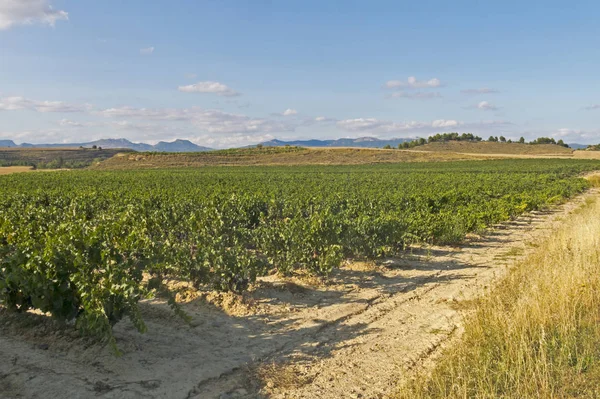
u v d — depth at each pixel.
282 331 8.86
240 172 72.06
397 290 11.63
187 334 8.50
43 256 7.48
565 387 5.93
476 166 83.38
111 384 6.44
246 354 7.77
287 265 12.12
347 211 18.27
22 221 14.38
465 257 15.45
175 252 11.09
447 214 18.94
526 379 6.04
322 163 111.25
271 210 21.12
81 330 7.48
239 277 10.31
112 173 70.94
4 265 8.04
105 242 8.77
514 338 7.09
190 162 112.44
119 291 7.24
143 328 7.30
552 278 9.88
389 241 14.97
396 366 7.32
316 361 7.56
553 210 28.39
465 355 7.04
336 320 9.50
